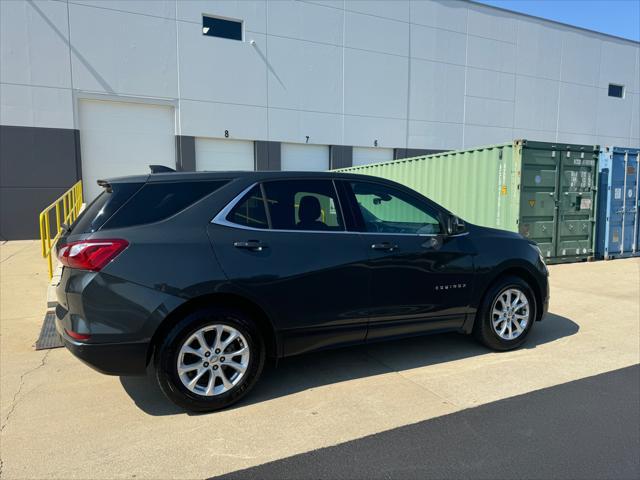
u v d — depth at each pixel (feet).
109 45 46.09
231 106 51.72
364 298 12.99
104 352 10.34
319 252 12.41
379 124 60.23
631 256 37.24
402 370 14.05
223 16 50.62
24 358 15.03
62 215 45.06
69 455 9.51
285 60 54.03
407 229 14.37
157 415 11.24
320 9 55.42
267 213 12.23
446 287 14.28
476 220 34.40
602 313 20.85
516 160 30.91
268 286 11.66
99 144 47.03
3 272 28.96
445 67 64.18
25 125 43.52
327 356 15.26
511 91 69.56
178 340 10.84
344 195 13.37
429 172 39.50
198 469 9.06
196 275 10.91
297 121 55.26
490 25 66.95
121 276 10.41
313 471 9.00
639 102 82.17
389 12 59.67
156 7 47.65
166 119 49.39
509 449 9.75
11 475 8.81
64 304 10.84
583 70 75.61
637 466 9.16
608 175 34.88
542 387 12.84
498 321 15.46
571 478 8.77
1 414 11.28
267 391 12.57
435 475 8.86
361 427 10.66
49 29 43.73
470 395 12.32
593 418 11.08
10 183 43.39
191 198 11.62
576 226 34.01
